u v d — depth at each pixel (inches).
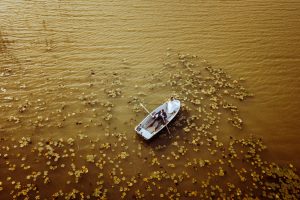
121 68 689.0
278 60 767.7
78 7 886.4
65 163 484.7
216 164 510.3
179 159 510.0
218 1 1001.5
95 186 457.4
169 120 558.6
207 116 597.6
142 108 599.8
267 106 640.4
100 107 592.1
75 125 551.8
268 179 497.0
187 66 716.0
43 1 897.5
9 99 582.9
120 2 933.2
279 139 574.6
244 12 950.4
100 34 784.3
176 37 808.3
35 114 561.9
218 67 725.9
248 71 724.7
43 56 692.7
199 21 883.4
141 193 454.0
